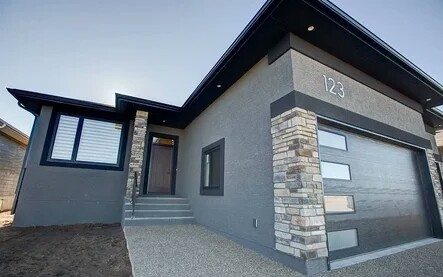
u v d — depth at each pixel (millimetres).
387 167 4336
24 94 5574
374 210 3766
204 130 6133
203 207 5441
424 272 2611
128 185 5715
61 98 5887
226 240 4020
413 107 5320
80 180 6043
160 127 7680
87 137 6426
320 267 2572
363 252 3346
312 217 2656
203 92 5316
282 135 3125
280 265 2754
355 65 4047
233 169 4367
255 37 3439
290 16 3010
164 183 8188
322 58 3582
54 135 6051
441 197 5031
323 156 3303
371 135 4078
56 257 3109
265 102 3686
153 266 2656
